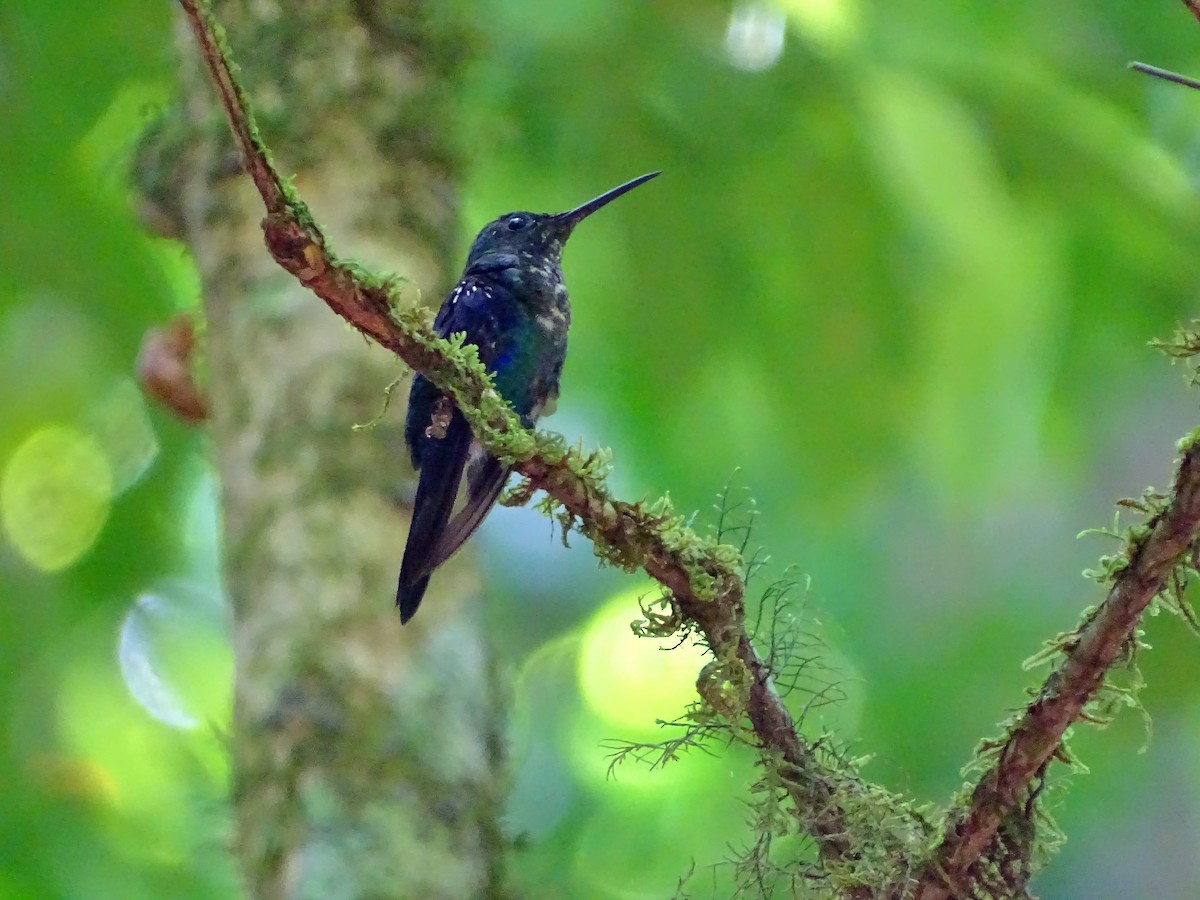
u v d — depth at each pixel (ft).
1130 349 30.45
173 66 24.47
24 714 33.30
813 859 15.64
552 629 46.62
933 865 13.92
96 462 33.68
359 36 22.63
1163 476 44.57
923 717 40.70
